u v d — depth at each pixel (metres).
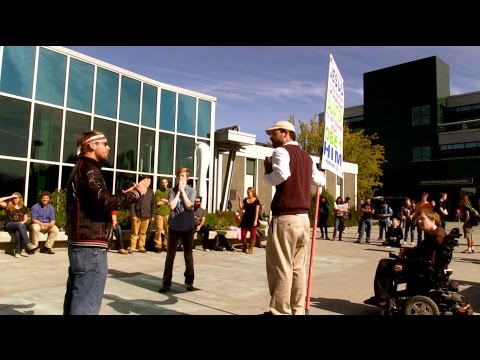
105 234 3.48
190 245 6.47
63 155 12.74
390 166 51.31
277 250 4.07
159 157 15.84
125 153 14.62
